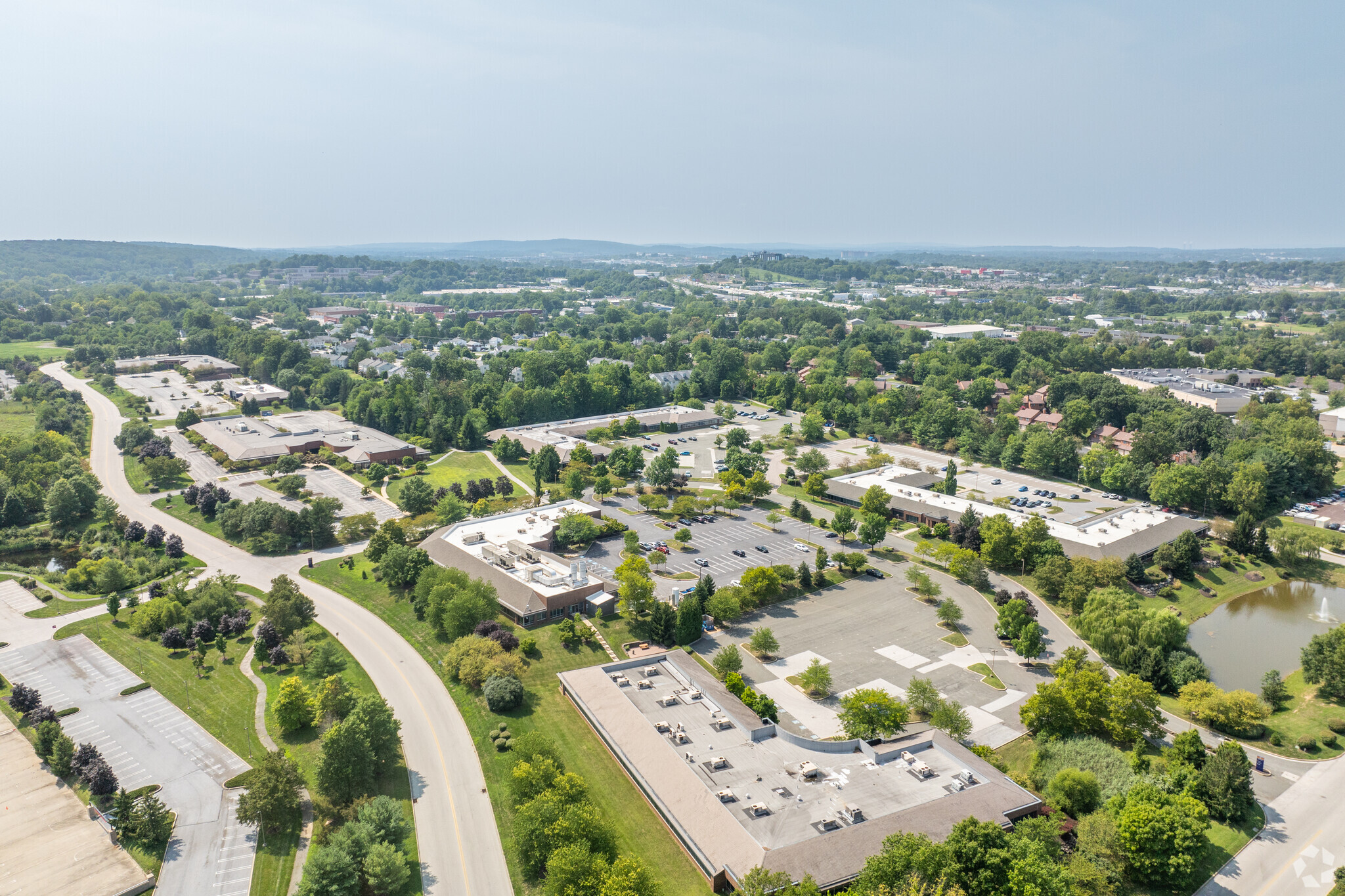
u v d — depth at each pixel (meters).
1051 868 85.06
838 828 96.38
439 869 97.38
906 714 124.50
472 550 186.25
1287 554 195.62
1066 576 176.75
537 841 95.62
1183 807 98.12
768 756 112.06
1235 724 124.38
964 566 183.12
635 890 84.19
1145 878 94.00
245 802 101.69
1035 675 145.75
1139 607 158.25
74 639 155.50
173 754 120.00
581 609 167.25
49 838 102.44
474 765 117.88
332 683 127.12
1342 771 116.00
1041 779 112.69
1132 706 119.69
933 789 104.50
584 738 123.56
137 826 100.25
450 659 141.50
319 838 100.56
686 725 120.25
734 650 143.25
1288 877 95.38
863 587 183.75
